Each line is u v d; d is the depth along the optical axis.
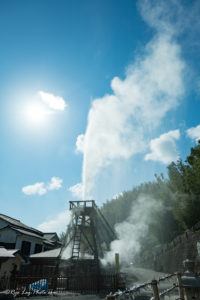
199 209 28.22
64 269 18.34
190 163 34.47
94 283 14.95
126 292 3.88
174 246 26.28
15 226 28.95
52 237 38.59
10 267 18.09
